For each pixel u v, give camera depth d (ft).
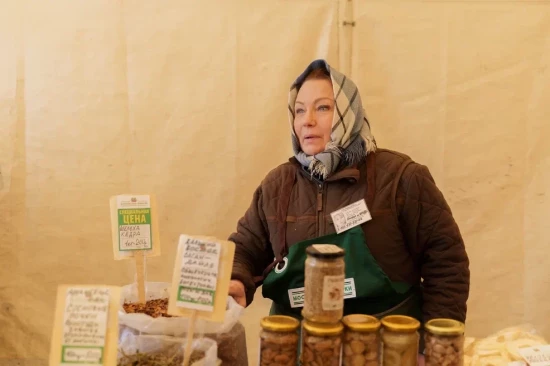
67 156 6.99
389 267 4.72
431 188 4.81
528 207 6.77
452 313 4.61
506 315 6.86
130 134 6.97
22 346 6.98
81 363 3.23
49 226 7.02
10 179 6.97
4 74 6.92
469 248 6.87
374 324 3.31
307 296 3.33
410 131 6.82
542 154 6.71
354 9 6.77
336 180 4.90
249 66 6.91
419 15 6.72
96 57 6.90
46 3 6.86
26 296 7.01
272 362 3.31
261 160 7.00
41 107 6.95
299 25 6.82
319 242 4.76
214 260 3.49
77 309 3.32
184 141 6.99
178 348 3.81
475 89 6.73
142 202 4.49
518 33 6.64
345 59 6.80
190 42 6.90
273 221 5.12
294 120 5.37
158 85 6.94
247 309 7.19
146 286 4.86
